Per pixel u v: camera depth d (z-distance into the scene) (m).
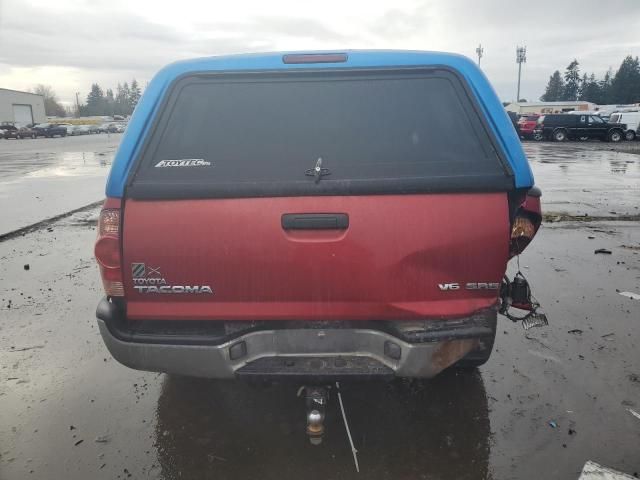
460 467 2.73
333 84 2.67
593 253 6.75
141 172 2.51
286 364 2.55
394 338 2.49
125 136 2.57
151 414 3.24
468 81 2.63
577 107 59.91
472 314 2.53
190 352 2.53
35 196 12.25
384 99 2.64
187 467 2.76
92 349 4.16
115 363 3.92
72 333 4.47
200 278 2.50
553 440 2.95
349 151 2.54
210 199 2.44
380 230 2.41
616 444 2.91
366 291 2.47
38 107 83.81
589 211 9.77
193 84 2.68
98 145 39.62
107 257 2.53
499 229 2.44
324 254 2.43
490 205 2.44
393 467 2.73
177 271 2.50
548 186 13.20
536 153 24.56
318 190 2.41
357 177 2.45
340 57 2.67
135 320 2.67
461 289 2.51
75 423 3.16
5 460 2.83
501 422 3.11
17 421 3.19
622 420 3.12
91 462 2.81
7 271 6.27
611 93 103.94
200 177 2.48
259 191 2.42
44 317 4.83
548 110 60.47
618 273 5.89
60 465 2.79
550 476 2.67
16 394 3.50
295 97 2.66
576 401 3.33
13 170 19.19
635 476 2.66
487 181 2.43
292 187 2.41
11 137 56.03
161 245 2.47
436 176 2.44
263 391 3.47
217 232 2.44
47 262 6.65
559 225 8.52
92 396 3.46
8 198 11.94
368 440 2.95
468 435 2.99
